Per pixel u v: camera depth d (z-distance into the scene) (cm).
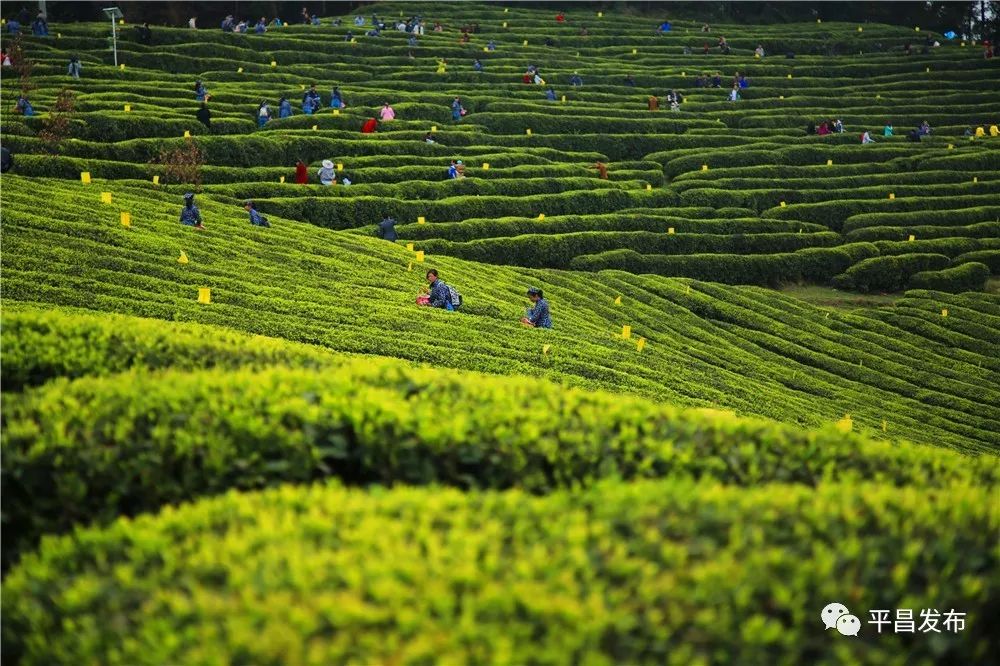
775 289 8356
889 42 17375
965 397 5947
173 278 4462
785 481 1702
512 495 1409
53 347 2136
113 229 5009
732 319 6906
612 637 1081
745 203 9612
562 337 4806
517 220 8138
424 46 14038
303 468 1622
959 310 7556
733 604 1142
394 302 4897
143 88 10031
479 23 16688
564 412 1820
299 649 1049
